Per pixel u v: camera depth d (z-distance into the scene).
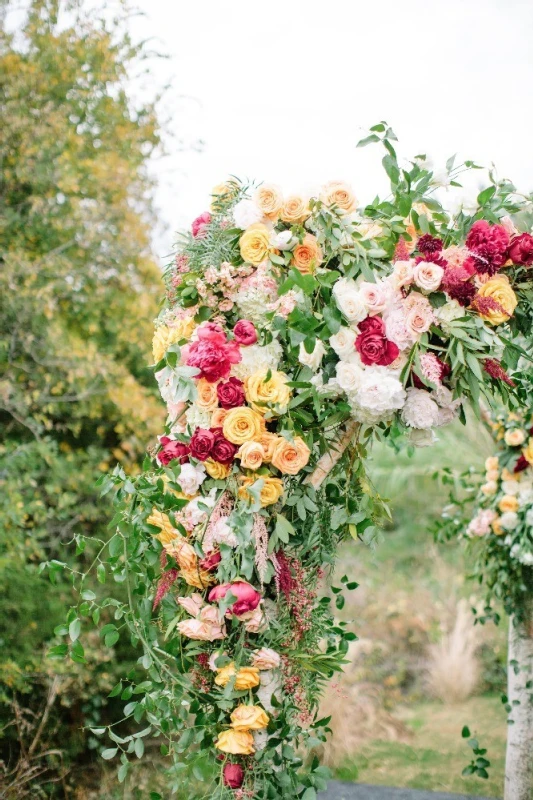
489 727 4.48
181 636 1.91
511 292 1.81
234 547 1.77
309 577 1.96
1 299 4.07
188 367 1.74
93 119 4.50
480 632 5.59
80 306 4.40
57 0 4.39
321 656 1.83
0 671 3.36
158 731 1.99
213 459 1.76
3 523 3.60
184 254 1.98
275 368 1.81
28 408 4.20
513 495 3.27
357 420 1.83
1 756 3.55
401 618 5.93
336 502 1.91
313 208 1.86
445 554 7.06
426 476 6.61
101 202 4.33
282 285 1.75
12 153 4.17
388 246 1.86
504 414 3.18
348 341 1.76
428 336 1.81
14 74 4.15
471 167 1.91
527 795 3.15
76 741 3.68
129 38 4.49
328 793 3.39
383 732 4.40
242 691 1.77
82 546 1.93
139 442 4.41
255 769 1.78
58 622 3.79
